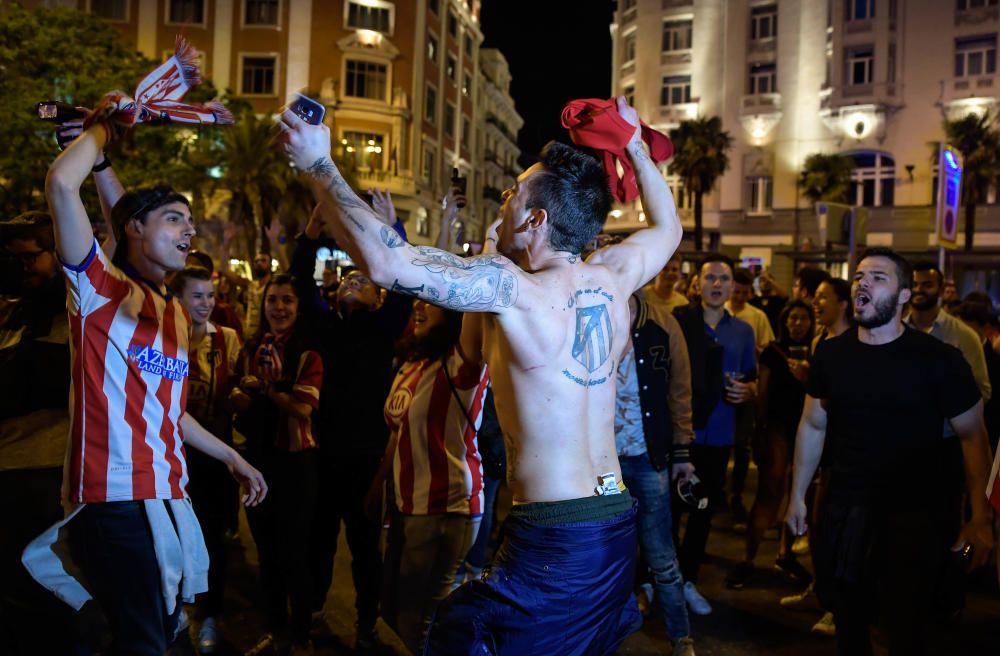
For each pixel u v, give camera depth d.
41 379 3.00
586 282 2.35
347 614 4.78
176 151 27.22
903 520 3.28
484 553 3.83
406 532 3.34
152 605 2.68
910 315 5.69
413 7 39.22
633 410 4.21
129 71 25.11
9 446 2.97
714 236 38.34
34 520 2.97
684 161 34.56
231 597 4.96
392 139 38.44
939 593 3.35
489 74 55.31
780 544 5.72
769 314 9.82
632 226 34.56
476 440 3.32
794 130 36.97
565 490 2.21
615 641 2.37
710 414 5.00
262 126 30.61
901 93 34.94
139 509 2.66
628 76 40.84
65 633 3.02
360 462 4.37
